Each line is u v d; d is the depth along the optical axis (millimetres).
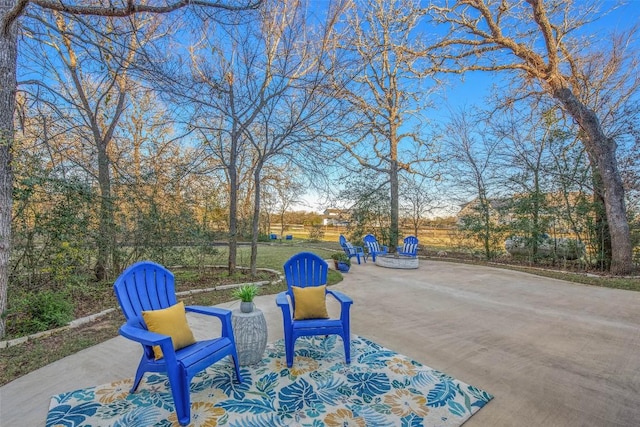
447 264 9273
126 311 2283
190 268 7398
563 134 7703
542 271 7652
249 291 2768
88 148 5195
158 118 7344
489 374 2582
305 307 2996
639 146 7230
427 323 3863
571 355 2959
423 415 2035
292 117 5637
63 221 4160
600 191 7598
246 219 14398
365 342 3234
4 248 3221
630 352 3035
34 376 2516
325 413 2053
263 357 2854
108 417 1999
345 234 11516
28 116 4410
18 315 3596
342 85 5484
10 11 3068
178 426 1920
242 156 10430
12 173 3352
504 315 4211
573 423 1967
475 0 7723
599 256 7660
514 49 7867
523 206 8578
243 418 1995
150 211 5676
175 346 2217
